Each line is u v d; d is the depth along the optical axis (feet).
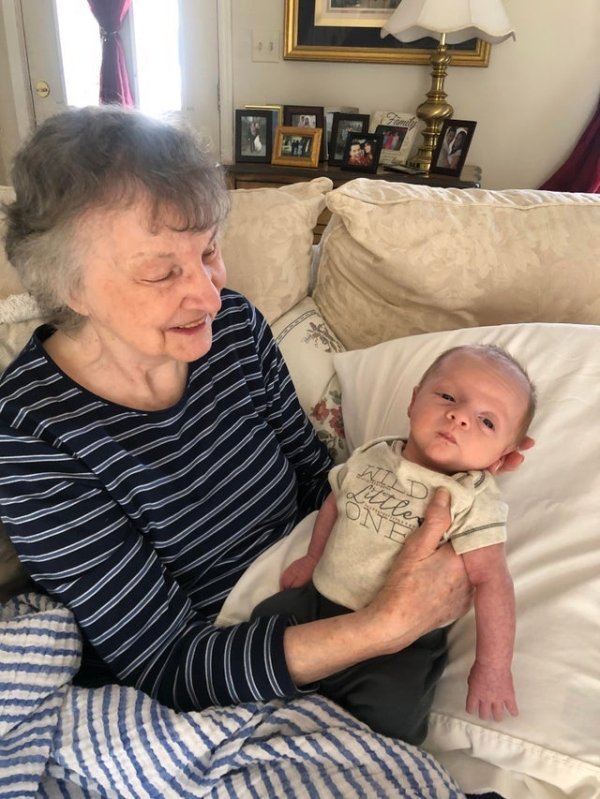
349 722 2.50
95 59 10.73
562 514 2.91
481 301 4.16
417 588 2.46
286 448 3.67
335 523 2.93
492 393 2.74
